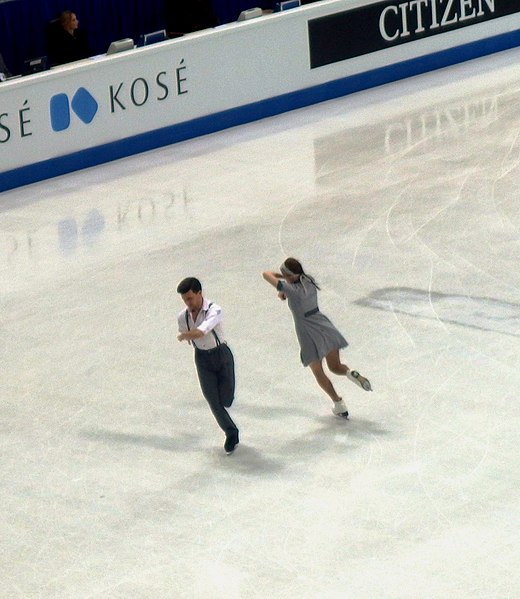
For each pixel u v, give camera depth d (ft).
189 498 139.33
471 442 146.00
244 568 125.08
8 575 126.93
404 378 162.61
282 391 162.50
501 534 127.03
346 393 160.15
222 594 120.88
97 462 148.87
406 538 127.75
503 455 142.61
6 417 161.79
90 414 160.97
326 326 150.51
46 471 147.64
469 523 129.59
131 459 148.97
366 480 139.74
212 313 143.84
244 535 131.03
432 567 122.31
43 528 135.33
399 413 154.20
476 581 119.44
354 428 151.53
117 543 131.44
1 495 142.82
